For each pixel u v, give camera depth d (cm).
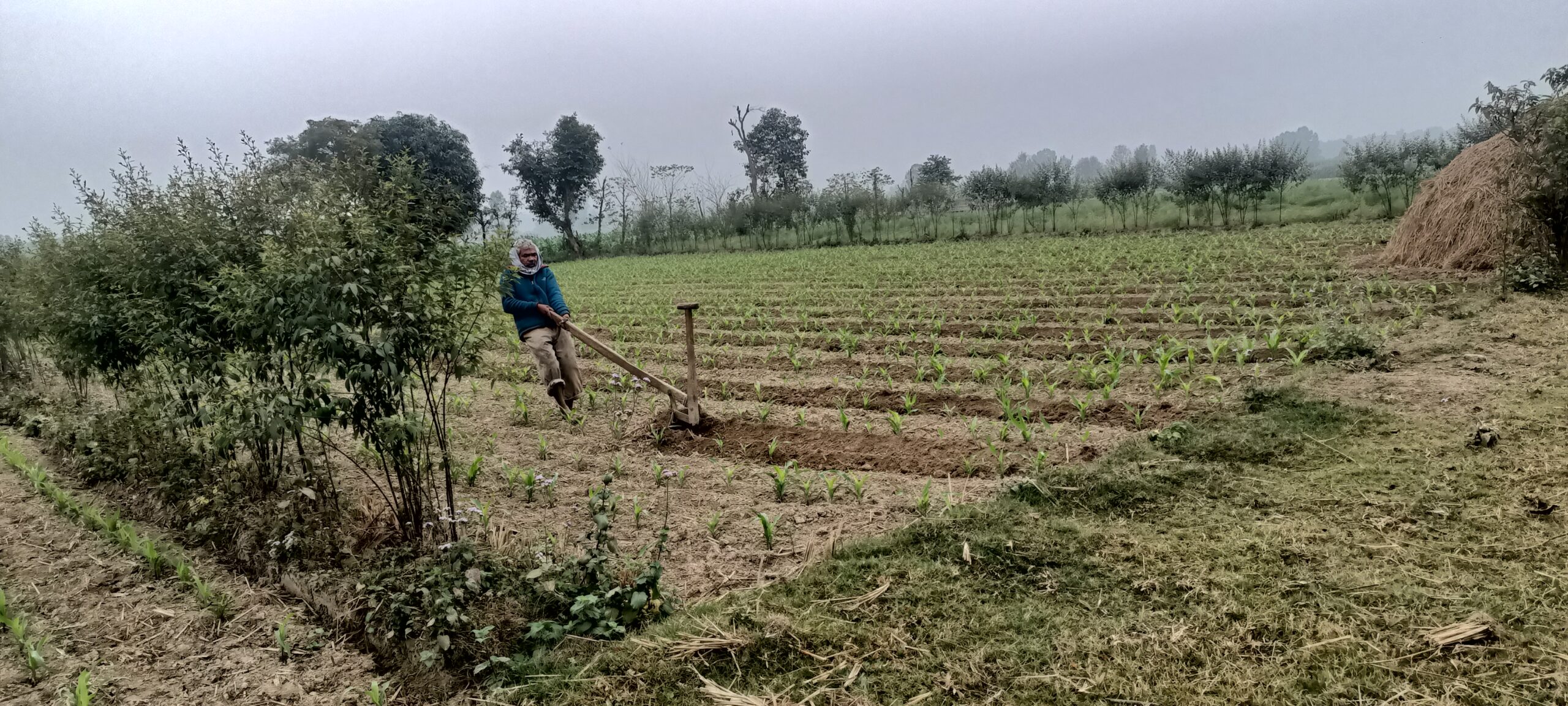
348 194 438
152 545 468
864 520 493
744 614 377
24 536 530
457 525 461
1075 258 1989
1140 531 437
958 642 347
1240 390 671
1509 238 1081
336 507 502
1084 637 343
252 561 469
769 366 988
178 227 533
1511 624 328
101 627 407
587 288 2277
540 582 402
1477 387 612
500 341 1202
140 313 561
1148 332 1003
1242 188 2709
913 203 3581
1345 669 310
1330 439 543
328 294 412
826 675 330
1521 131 1002
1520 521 409
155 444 627
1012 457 578
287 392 453
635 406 815
